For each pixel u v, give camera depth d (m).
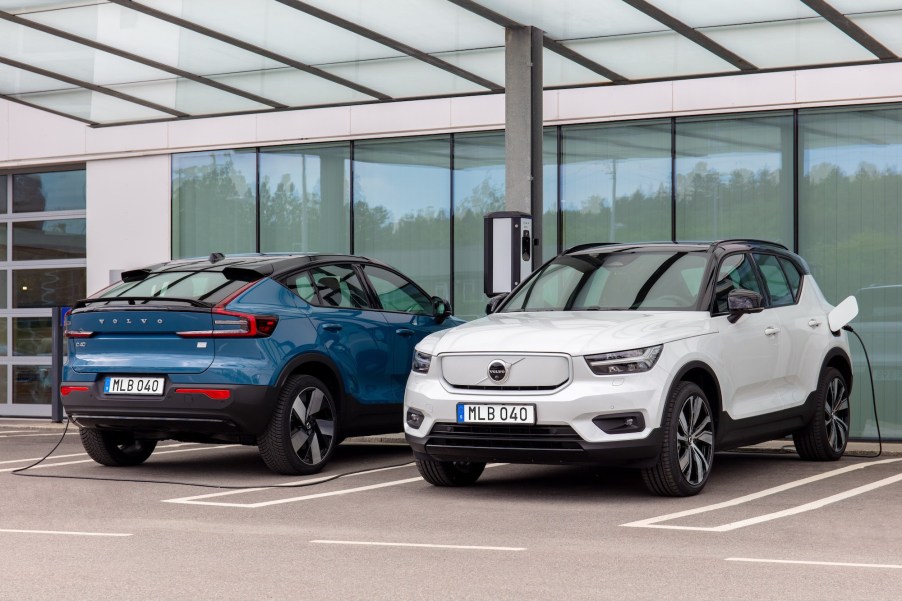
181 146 16.80
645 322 8.25
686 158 13.85
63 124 17.64
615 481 9.07
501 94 14.52
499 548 6.25
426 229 15.27
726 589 5.19
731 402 8.64
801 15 10.99
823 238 13.23
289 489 8.78
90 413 9.55
